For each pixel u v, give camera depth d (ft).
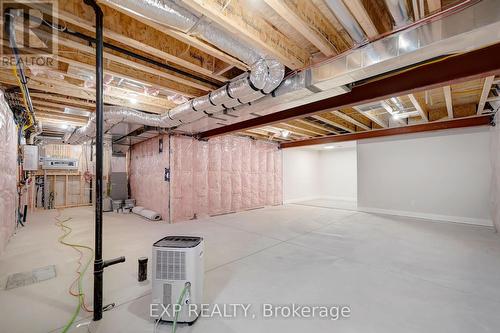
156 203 18.54
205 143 19.26
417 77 7.86
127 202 21.12
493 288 7.16
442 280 7.70
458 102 14.39
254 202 23.21
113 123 13.01
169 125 13.55
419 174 18.11
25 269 8.54
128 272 8.29
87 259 9.53
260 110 10.68
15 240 12.14
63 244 11.51
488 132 15.43
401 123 17.62
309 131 20.68
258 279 7.81
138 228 14.89
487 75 6.79
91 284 7.41
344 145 25.96
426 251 10.51
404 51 5.84
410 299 6.57
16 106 12.00
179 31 5.76
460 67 7.07
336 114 14.60
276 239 12.47
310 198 30.42
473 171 15.93
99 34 5.41
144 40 6.71
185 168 17.88
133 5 4.70
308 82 7.80
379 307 6.20
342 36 7.47
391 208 19.48
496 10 4.76
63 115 14.44
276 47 6.87
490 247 11.01
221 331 5.26
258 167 23.81
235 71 9.40
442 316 5.80
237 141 21.89
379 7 6.24
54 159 22.39
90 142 22.67
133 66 7.93
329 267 8.78
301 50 7.87
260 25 6.31
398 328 5.35
